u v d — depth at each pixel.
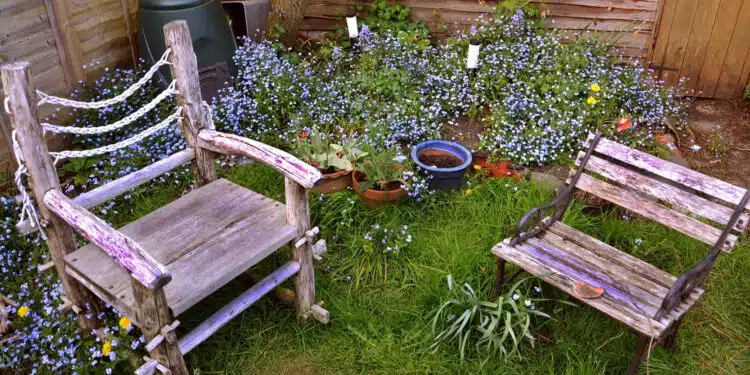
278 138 4.28
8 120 3.85
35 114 2.33
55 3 3.99
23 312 2.76
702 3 5.01
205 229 2.75
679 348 2.88
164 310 2.26
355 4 5.87
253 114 4.37
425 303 3.10
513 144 4.20
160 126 2.90
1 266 3.21
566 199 3.09
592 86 4.44
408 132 4.40
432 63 5.28
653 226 3.57
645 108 4.79
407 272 3.28
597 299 2.54
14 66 2.23
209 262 2.52
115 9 4.54
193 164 3.16
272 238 2.68
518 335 2.92
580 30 5.49
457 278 3.17
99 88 4.40
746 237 3.55
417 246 3.41
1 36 3.69
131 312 2.34
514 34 5.37
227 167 4.07
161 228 2.76
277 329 2.99
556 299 2.98
